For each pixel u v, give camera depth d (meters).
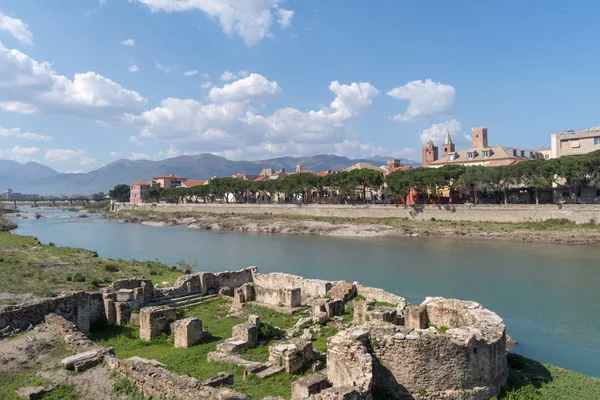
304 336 33.22
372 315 32.81
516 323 44.72
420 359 22.50
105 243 111.81
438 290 58.69
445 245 99.38
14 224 161.50
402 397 22.66
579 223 111.25
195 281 47.81
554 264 74.69
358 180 150.00
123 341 32.28
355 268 74.94
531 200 139.38
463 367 22.64
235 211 188.50
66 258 69.31
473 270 71.31
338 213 156.12
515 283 61.84
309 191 188.00
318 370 26.34
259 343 31.08
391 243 105.31
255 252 94.94
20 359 24.77
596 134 139.00
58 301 32.09
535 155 191.25
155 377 20.59
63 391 21.44
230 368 25.78
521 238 103.88
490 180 124.19
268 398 20.52
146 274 60.62
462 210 131.00
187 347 30.48
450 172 134.25
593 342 39.09
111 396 20.86
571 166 108.50
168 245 107.75
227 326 36.28
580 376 28.00
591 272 67.94
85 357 24.05
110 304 36.00
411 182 137.50
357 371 22.34
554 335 41.09
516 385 25.20
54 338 27.28
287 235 129.12
